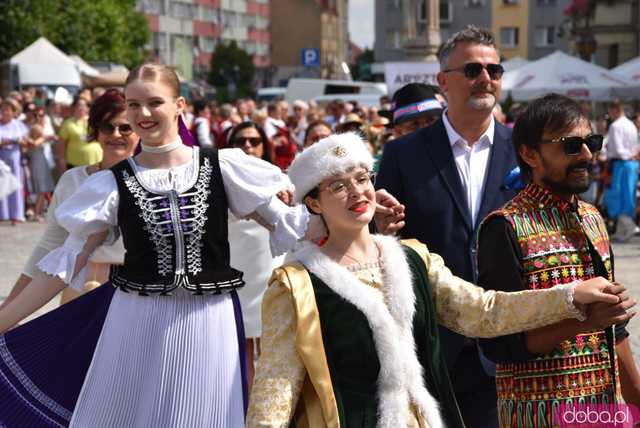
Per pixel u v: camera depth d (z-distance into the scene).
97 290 4.15
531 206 3.60
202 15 93.69
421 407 3.18
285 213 4.14
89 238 4.07
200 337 3.95
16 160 16.59
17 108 17.23
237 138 7.62
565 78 22.16
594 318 3.27
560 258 3.54
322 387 3.09
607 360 3.53
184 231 3.97
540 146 3.56
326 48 111.88
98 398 3.98
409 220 4.66
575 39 43.84
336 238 3.31
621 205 14.29
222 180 4.08
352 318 3.17
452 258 4.58
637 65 24.64
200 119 16.86
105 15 46.75
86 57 43.72
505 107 22.09
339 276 3.19
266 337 3.18
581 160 3.54
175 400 3.91
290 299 3.17
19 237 14.71
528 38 68.75
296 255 3.29
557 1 68.38
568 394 3.49
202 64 93.62
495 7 68.69
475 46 4.66
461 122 4.71
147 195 3.98
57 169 16.30
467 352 4.39
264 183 4.11
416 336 3.29
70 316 4.15
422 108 6.26
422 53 28.75
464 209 4.61
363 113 19.38
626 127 14.27
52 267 3.99
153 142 4.05
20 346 4.14
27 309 4.00
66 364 4.12
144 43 57.22
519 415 3.55
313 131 8.73
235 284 4.06
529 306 3.24
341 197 3.25
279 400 3.07
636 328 8.16
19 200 16.47
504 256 3.54
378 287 3.26
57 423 4.10
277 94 50.97
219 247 4.05
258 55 106.00
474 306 3.32
